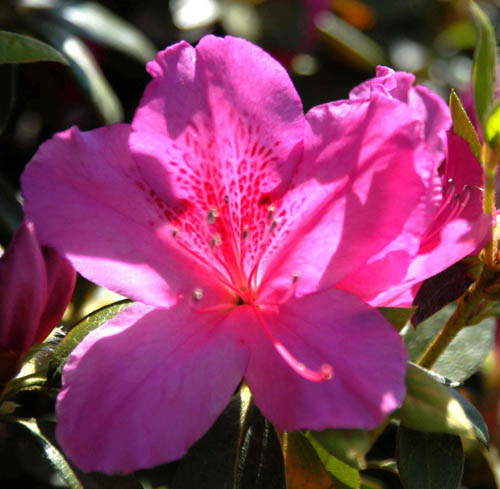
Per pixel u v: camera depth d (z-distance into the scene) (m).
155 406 0.39
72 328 0.42
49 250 0.41
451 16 0.77
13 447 0.53
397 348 0.39
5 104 0.51
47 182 0.40
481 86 0.42
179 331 0.40
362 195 0.40
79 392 0.39
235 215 0.42
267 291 0.41
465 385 0.53
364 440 0.39
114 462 0.39
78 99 0.57
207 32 0.65
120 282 0.40
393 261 0.40
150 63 0.41
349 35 0.66
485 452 0.50
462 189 0.42
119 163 0.41
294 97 0.41
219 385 0.40
